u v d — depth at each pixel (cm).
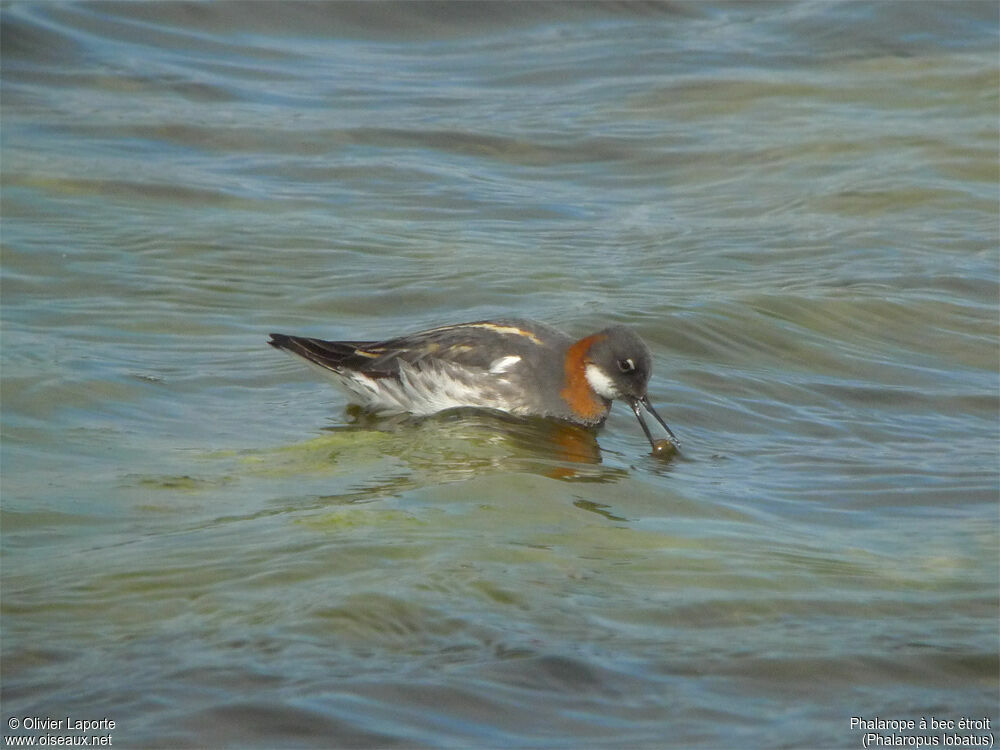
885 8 2791
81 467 1209
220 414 1379
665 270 1822
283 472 1218
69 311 1630
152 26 2689
